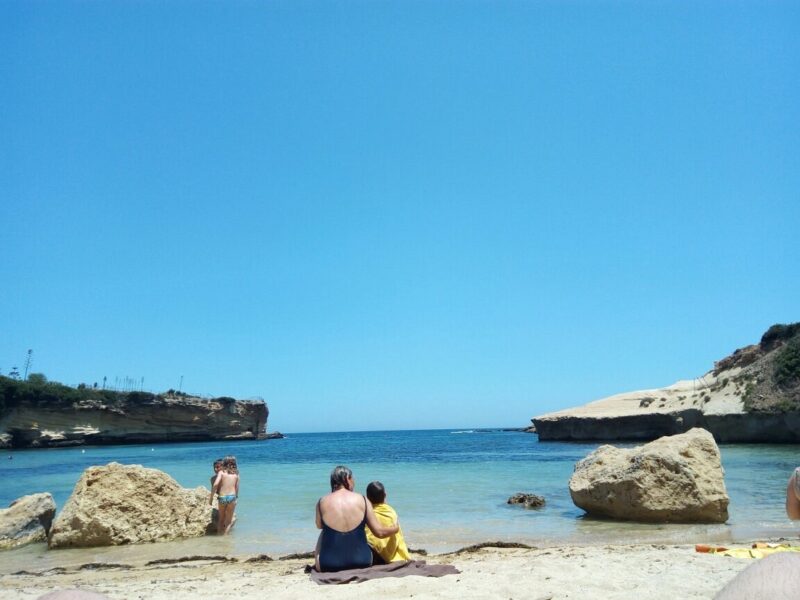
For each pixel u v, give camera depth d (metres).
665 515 13.31
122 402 96.31
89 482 13.01
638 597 6.14
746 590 1.43
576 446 65.81
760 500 16.41
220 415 109.44
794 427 53.72
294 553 11.12
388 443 89.88
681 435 14.79
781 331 67.69
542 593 6.31
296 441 113.38
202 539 12.84
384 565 7.65
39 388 88.19
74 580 9.09
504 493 19.38
